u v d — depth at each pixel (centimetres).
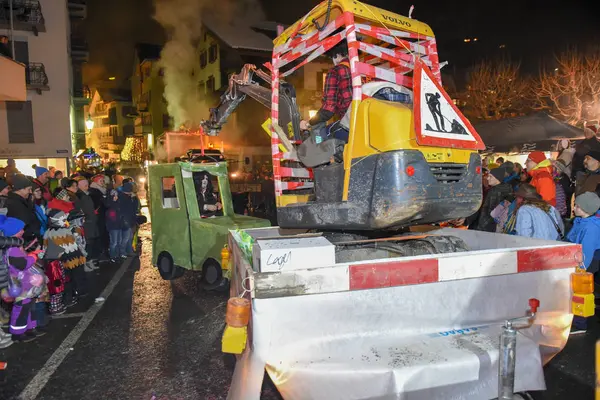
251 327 248
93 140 6756
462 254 280
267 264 242
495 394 261
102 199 977
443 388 250
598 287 588
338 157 361
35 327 528
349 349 257
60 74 2366
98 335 524
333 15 378
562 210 782
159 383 401
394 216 306
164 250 760
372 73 346
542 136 1298
